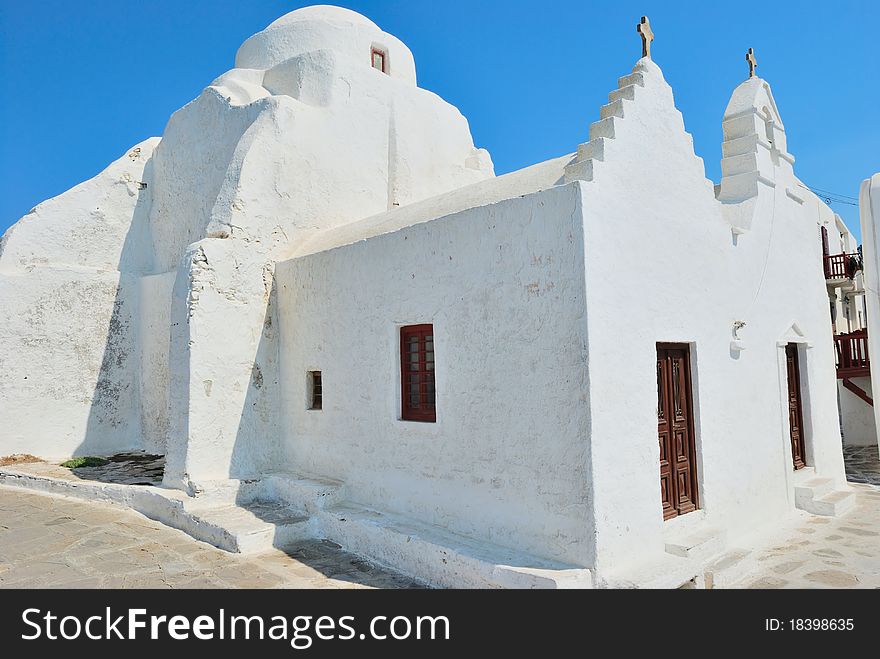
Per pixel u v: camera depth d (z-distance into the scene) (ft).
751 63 28.02
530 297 16.76
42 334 34.35
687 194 20.38
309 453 25.45
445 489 19.12
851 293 51.88
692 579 16.79
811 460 27.96
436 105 39.19
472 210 18.44
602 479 15.40
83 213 36.63
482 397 17.98
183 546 21.29
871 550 20.85
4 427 32.91
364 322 22.63
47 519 24.53
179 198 36.09
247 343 26.48
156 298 36.09
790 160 28.66
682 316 19.35
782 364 25.72
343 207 32.35
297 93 33.47
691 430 20.02
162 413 35.19
